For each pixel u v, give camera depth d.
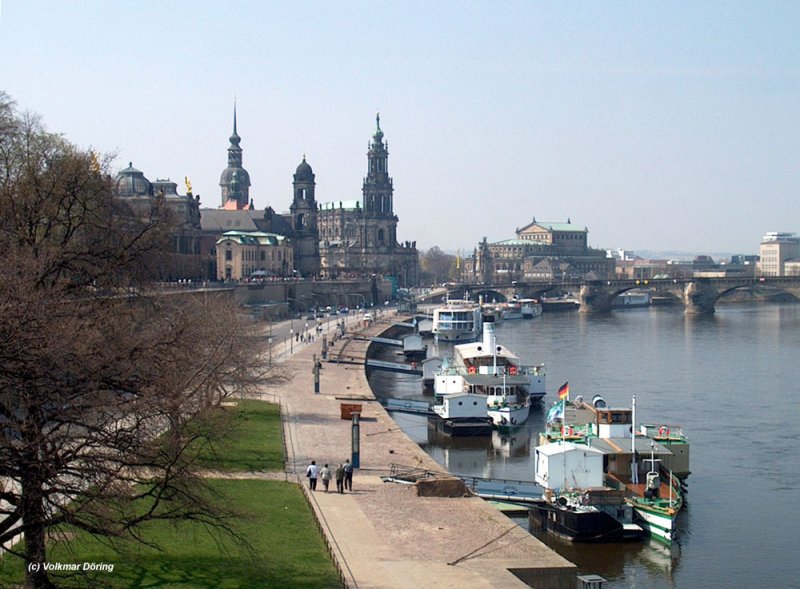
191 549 67.88
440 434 146.38
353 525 80.00
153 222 90.50
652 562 86.38
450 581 67.00
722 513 101.12
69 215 78.38
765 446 132.75
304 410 141.50
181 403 58.56
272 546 71.38
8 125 120.81
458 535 79.06
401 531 79.31
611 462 102.44
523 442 140.12
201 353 83.19
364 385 175.38
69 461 54.59
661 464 105.12
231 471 95.12
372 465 105.12
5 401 52.41
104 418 56.47
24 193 77.00
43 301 54.84
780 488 110.75
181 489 60.16
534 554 74.88
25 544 58.06
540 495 100.69
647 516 93.00
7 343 50.91
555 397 179.62
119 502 55.00
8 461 51.66
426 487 92.06
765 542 91.88
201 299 160.00
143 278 80.75
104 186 85.69
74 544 64.19
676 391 184.00
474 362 173.00
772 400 172.75
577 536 90.94
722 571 84.19
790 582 81.75
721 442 135.38
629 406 165.00
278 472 97.19
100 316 60.47
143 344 60.78
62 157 109.56
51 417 54.22
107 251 73.38
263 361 161.88
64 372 54.84
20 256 62.44
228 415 98.62
